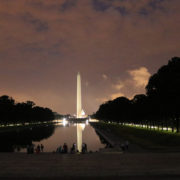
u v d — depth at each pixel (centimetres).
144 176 2030
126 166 2234
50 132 15350
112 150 5078
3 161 2461
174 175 2042
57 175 2084
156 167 2191
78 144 8912
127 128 12762
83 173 2108
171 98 7506
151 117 11231
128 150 4994
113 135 10756
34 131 16300
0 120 17738
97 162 2364
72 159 2491
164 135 7119
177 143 5741
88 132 15112
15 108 19412
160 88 7950
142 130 10156
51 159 2512
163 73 8144
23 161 2452
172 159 2422
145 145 5841
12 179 2038
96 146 8300
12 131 16150
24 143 9406
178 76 7600
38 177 2073
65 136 12350
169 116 8638
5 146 8469
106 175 2069
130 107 17025
